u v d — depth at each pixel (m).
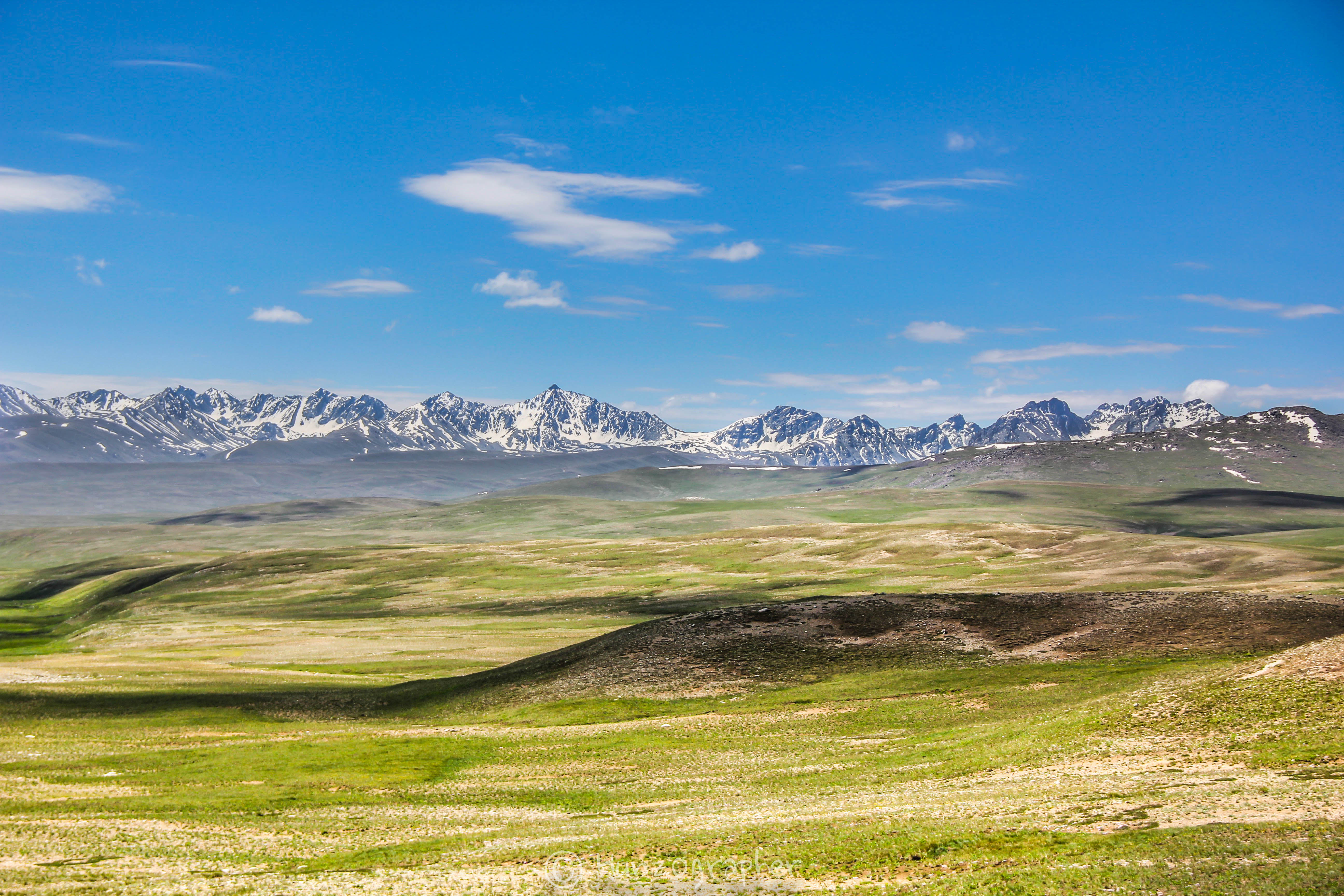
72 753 65.75
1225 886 25.53
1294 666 50.72
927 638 84.62
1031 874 28.19
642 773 55.12
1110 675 67.81
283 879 36.03
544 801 50.22
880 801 42.09
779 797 46.28
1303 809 30.69
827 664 81.38
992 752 49.72
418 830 44.72
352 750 64.00
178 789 55.03
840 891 29.12
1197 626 79.12
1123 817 32.81
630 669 85.19
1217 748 41.94
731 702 74.19
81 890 35.38
